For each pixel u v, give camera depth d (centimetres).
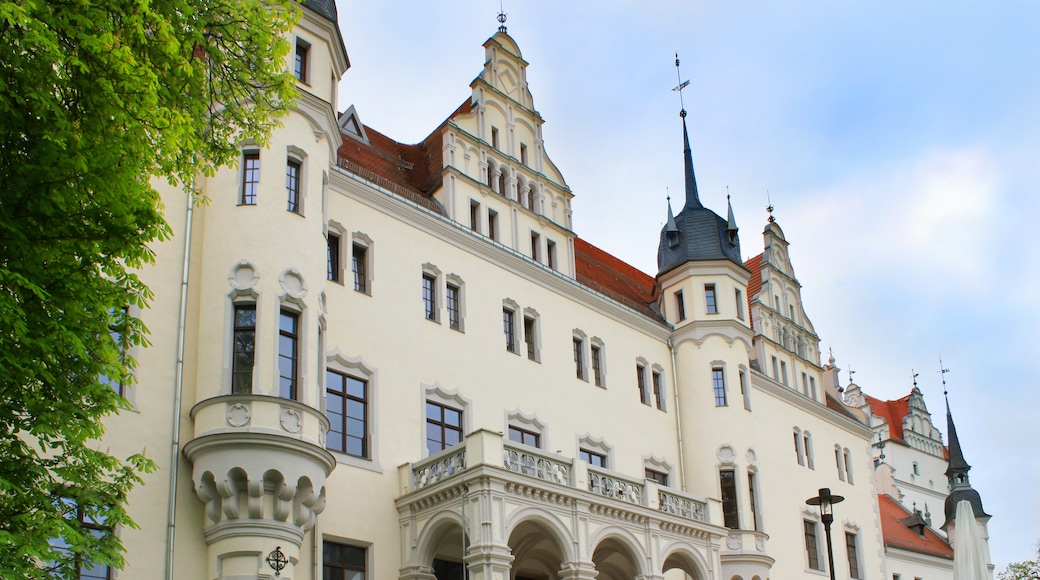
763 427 3959
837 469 4394
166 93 1383
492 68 3300
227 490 1977
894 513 5694
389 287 2641
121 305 1368
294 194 2333
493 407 2819
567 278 3250
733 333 3688
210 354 2119
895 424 7988
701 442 3519
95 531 1889
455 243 2889
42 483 1255
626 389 3378
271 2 1614
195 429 2056
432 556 2375
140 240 1326
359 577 2320
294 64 2430
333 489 2317
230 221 2216
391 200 2714
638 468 3294
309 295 2234
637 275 4353
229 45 1574
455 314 2834
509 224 3127
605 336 3384
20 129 1218
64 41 1258
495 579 2152
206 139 1528
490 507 2208
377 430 2467
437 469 2394
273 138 2295
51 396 1278
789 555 3797
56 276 1254
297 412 2086
